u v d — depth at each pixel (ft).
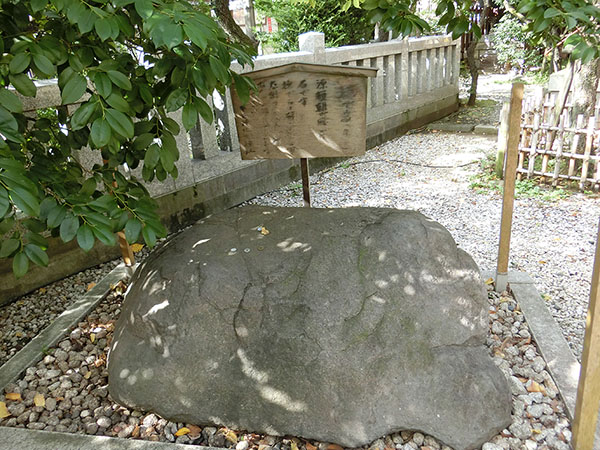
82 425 7.00
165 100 6.48
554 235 12.94
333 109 8.25
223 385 6.73
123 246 10.48
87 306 10.00
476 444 6.22
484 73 41.50
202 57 5.77
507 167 8.87
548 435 6.42
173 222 14.17
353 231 7.75
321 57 18.44
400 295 7.03
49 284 11.77
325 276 7.18
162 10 4.72
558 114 16.92
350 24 28.99
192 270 7.34
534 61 31.78
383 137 23.29
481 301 7.50
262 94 8.46
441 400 6.41
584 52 6.77
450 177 18.12
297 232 7.95
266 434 6.63
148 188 13.42
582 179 15.49
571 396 6.89
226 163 15.69
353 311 6.84
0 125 4.94
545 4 6.84
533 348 8.12
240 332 6.92
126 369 7.06
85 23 4.63
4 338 9.79
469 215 14.60
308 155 8.66
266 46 30.25
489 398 6.46
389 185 17.78
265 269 7.36
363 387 6.44
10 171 4.54
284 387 6.56
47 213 5.78
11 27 5.64
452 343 6.98
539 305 9.19
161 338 7.02
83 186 6.72
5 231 5.49
